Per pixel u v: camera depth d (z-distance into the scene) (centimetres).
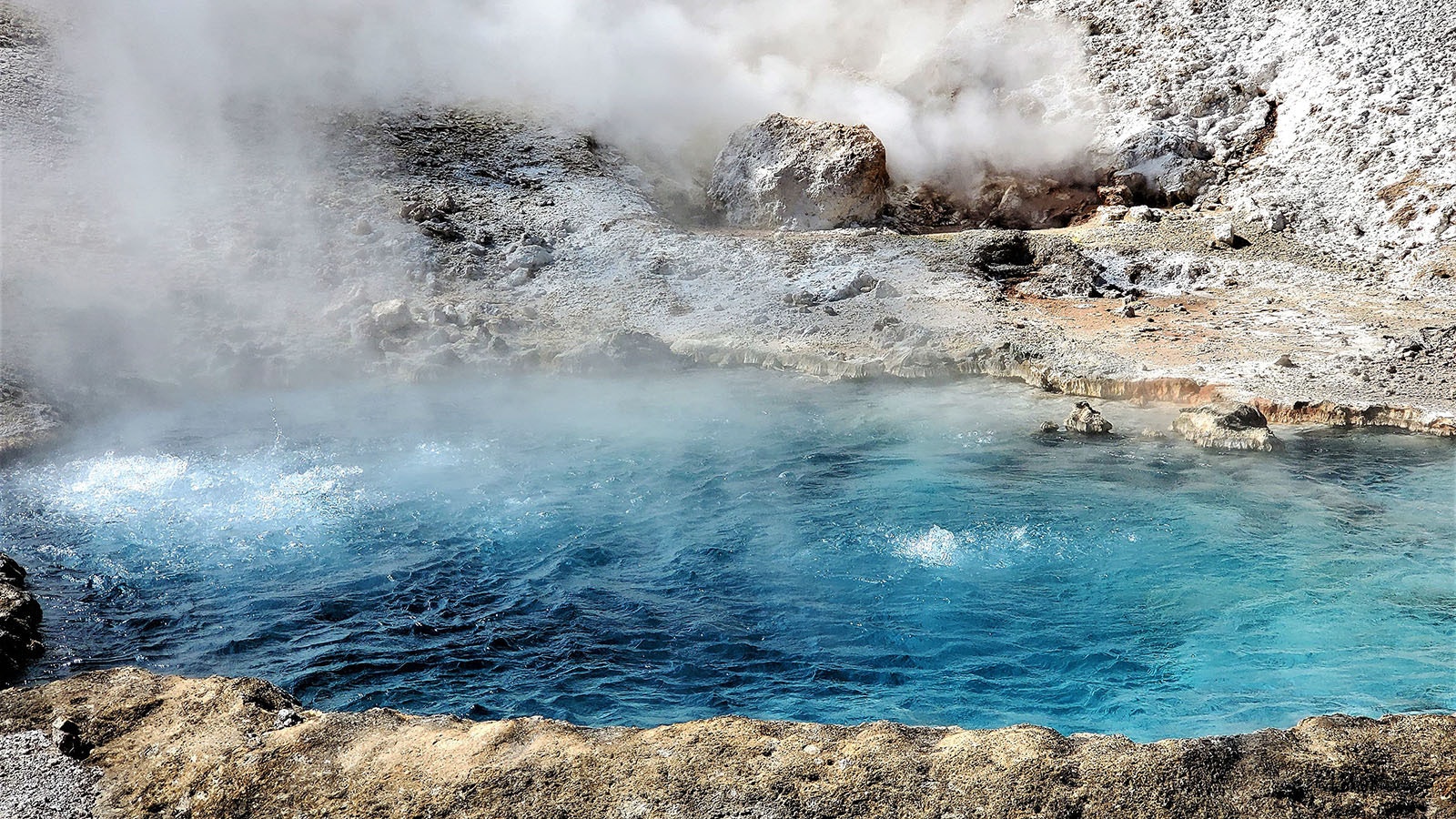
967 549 789
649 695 603
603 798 417
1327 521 819
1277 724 559
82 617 686
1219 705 580
